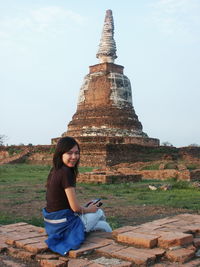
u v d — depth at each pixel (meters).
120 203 12.78
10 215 10.08
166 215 10.34
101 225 6.23
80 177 21.30
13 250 5.59
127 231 5.78
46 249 5.50
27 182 20.44
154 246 5.29
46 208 5.78
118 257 5.06
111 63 45.88
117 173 22.88
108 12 47.91
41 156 43.72
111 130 42.28
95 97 44.72
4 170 30.25
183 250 5.15
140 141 42.25
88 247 5.43
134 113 45.69
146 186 19.03
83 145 39.75
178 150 42.78
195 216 6.96
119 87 44.94
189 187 18.53
